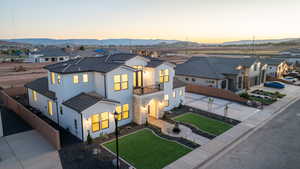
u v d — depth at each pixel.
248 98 26.62
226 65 34.66
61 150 14.08
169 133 16.77
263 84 38.28
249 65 33.38
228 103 26.16
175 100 24.03
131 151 13.95
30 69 55.78
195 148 14.41
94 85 18.95
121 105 18.30
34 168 11.96
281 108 23.98
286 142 15.30
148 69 20.70
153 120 19.83
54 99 17.00
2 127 16.59
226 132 17.16
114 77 17.48
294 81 41.22
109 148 14.35
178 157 13.22
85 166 12.18
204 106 24.84
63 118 17.75
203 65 36.06
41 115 21.25
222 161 12.81
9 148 14.32
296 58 61.44
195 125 18.64
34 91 22.92
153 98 19.28
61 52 85.44
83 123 15.09
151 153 13.70
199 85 32.66
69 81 17.38
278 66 43.72
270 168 12.08
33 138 15.91
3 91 27.88
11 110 22.95
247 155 13.52
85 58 22.45
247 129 17.78
